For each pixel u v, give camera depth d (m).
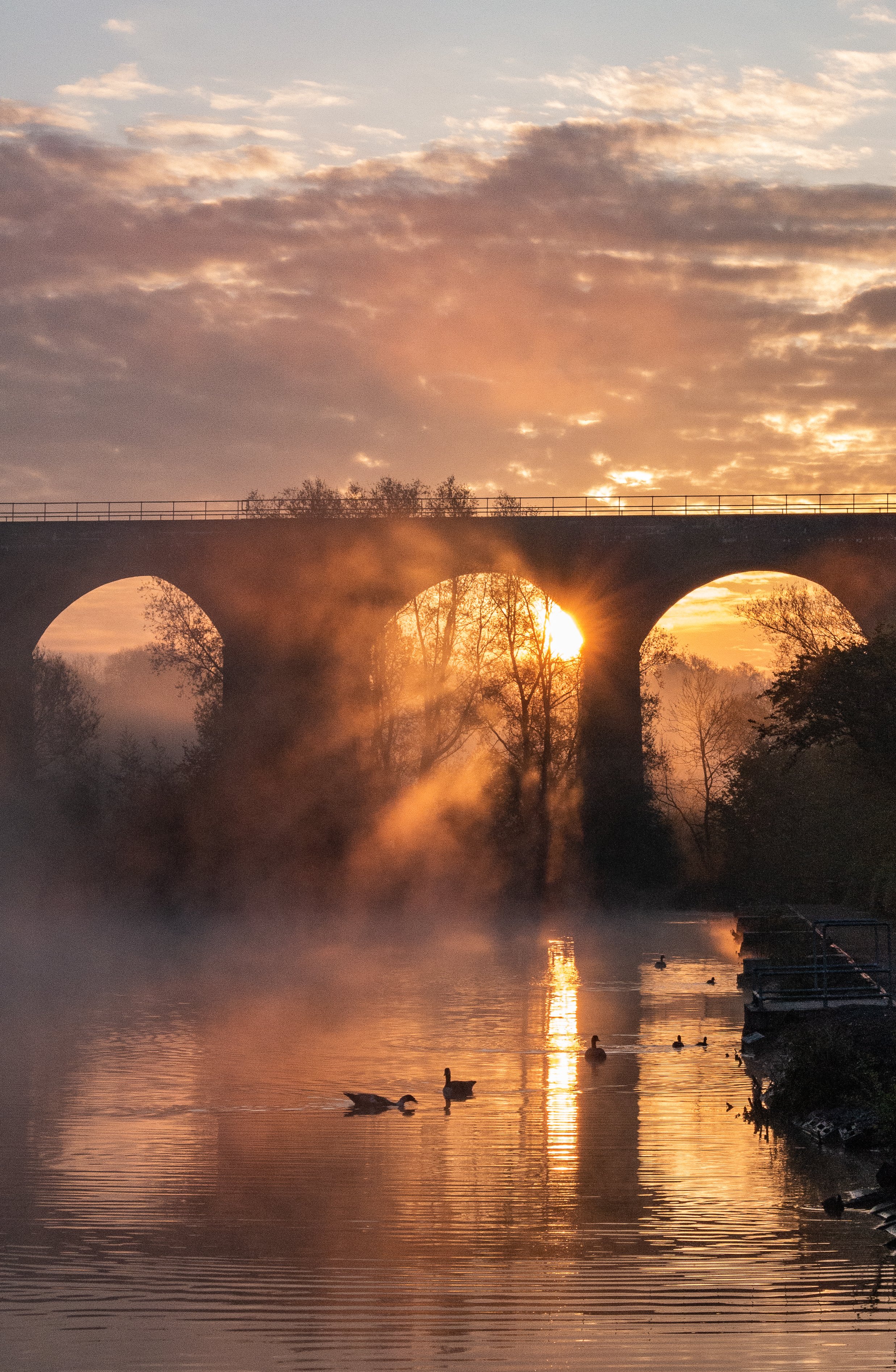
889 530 56.00
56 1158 17.64
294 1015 30.84
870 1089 19.36
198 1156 17.75
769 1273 13.30
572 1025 29.25
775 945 38.28
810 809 53.91
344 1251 13.94
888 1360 11.19
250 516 58.78
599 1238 14.30
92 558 57.41
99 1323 12.05
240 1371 10.98
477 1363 11.12
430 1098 21.59
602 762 58.34
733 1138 18.88
